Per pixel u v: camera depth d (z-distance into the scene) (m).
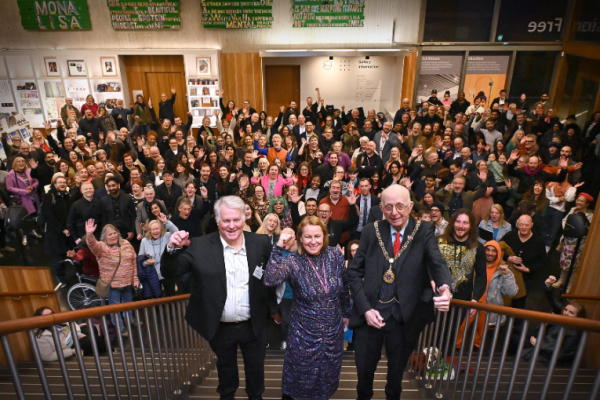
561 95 11.77
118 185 5.94
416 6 11.59
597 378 1.61
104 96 12.34
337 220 5.55
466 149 7.10
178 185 6.57
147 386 2.69
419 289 2.37
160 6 11.70
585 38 10.59
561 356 2.75
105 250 4.78
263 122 10.72
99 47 12.13
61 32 11.97
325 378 2.56
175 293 5.46
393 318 2.42
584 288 4.19
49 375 3.21
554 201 6.39
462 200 6.01
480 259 3.61
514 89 12.27
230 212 2.24
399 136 8.76
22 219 6.94
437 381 3.33
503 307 2.25
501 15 11.57
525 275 4.75
